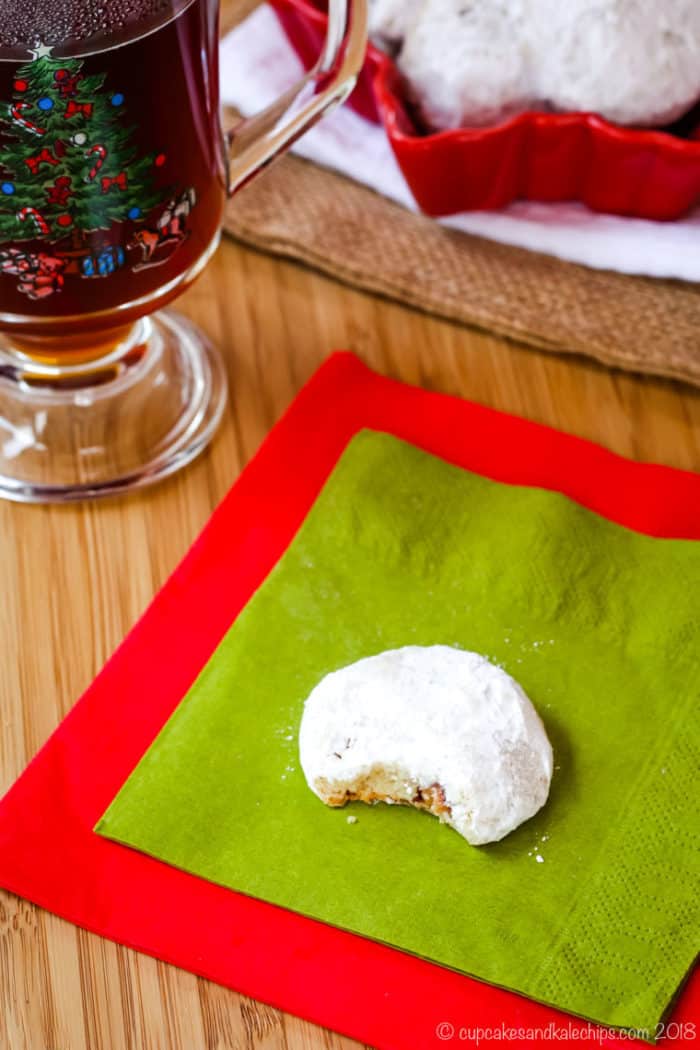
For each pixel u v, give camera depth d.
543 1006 0.46
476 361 0.58
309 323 0.58
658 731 0.49
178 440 0.55
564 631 0.51
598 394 0.57
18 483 0.54
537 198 0.59
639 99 0.55
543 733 0.49
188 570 0.53
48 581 0.53
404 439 0.55
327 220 0.59
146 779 0.49
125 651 0.51
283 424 0.55
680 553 0.52
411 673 0.49
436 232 0.59
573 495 0.54
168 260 0.50
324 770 0.48
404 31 0.56
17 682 0.51
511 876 0.47
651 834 0.48
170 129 0.47
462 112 0.56
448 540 0.53
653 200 0.57
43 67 0.45
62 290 0.49
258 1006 0.46
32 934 0.47
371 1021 0.46
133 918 0.47
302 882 0.47
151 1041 0.46
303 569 0.52
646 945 0.46
